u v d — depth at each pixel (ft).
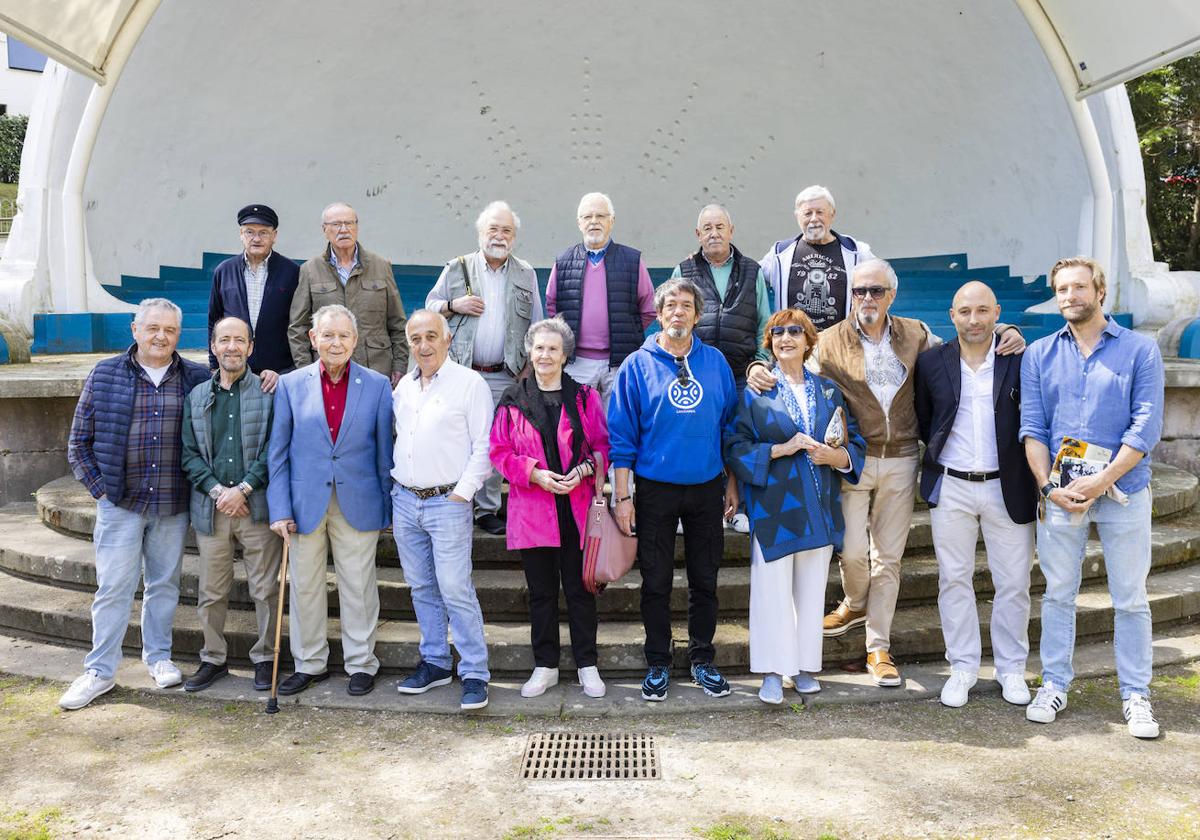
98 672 12.64
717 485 12.59
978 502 12.36
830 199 14.96
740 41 34.94
